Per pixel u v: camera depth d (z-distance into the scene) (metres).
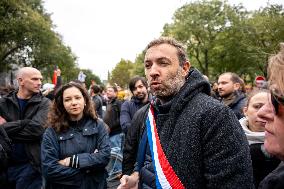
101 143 3.51
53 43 38.47
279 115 1.10
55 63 40.09
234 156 1.94
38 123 4.27
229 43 41.06
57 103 3.48
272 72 1.09
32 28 35.62
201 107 2.06
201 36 42.25
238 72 43.00
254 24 36.84
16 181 4.25
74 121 3.51
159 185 2.11
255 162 2.84
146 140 2.54
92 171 3.40
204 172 2.03
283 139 1.12
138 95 6.12
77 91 3.46
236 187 1.90
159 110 2.30
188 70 2.32
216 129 1.98
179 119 2.13
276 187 1.46
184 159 2.03
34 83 4.45
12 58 38.50
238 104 5.30
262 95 2.98
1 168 3.79
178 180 2.03
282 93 1.05
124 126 6.06
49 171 3.27
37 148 4.29
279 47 1.10
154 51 2.27
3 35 35.25
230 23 41.47
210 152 1.98
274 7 35.69
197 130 2.02
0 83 38.94
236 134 1.99
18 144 4.25
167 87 2.23
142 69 61.84
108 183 6.61
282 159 1.19
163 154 2.13
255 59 37.66
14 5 34.62
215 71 45.44
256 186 2.83
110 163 6.74
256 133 2.88
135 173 2.81
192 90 2.15
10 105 4.48
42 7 40.62
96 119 3.60
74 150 3.41
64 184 3.28
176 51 2.26
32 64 39.44
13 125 4.20
